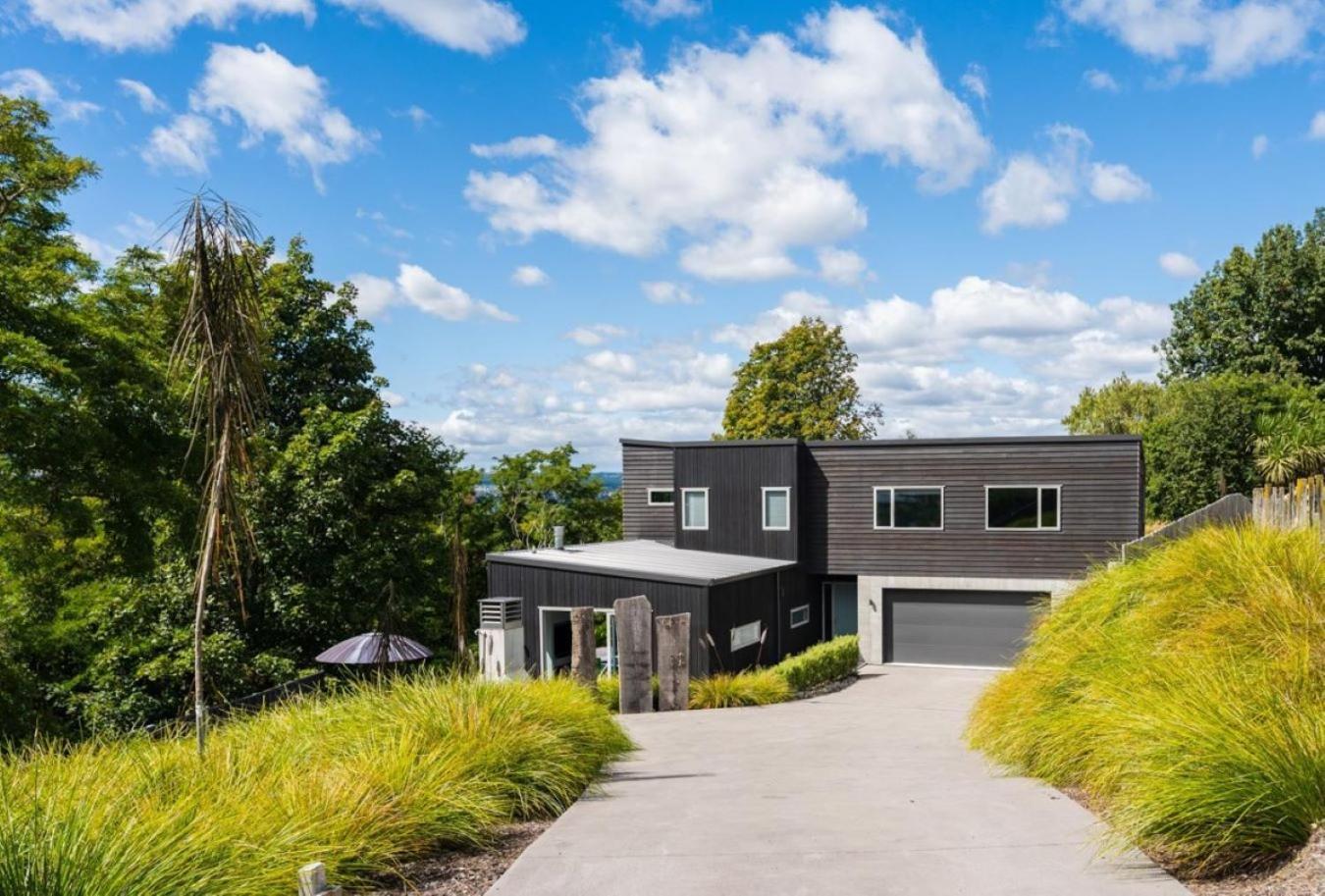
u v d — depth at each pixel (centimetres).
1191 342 4278
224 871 370
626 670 1384
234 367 589
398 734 604
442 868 464
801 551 2536
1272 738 422
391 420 2572
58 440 1474
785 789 661
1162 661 592
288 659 2091
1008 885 394
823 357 4319
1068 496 2356
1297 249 4009
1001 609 2422
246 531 641
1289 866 378
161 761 535
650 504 2803
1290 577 643
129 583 1983
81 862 335
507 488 3894
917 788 637
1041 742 662
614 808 597
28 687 1662
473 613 2683
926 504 2477
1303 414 3316
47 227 1706
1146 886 385
